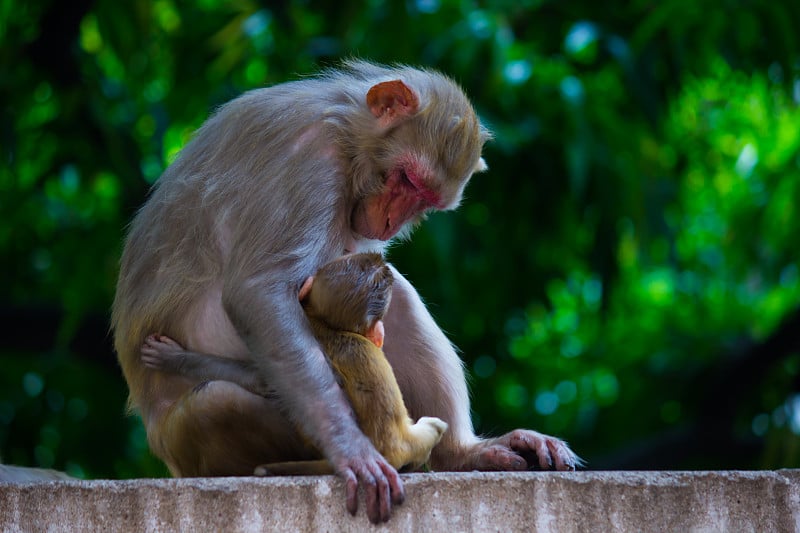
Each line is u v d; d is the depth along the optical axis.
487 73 18.19
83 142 18.89
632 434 21.98
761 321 22.52
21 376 20.02
